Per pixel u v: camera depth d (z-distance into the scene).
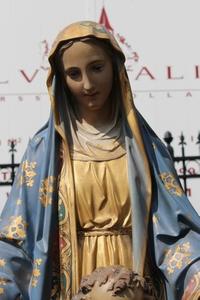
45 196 10.16
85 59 10.16
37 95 17.38
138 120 10.21
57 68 10.25
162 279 10.02
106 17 17.77
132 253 10.01
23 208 10.16
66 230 10.05
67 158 10.18
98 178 10.11
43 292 9.95
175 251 9.98
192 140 16.97
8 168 14.96
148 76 17.53
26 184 10.22
